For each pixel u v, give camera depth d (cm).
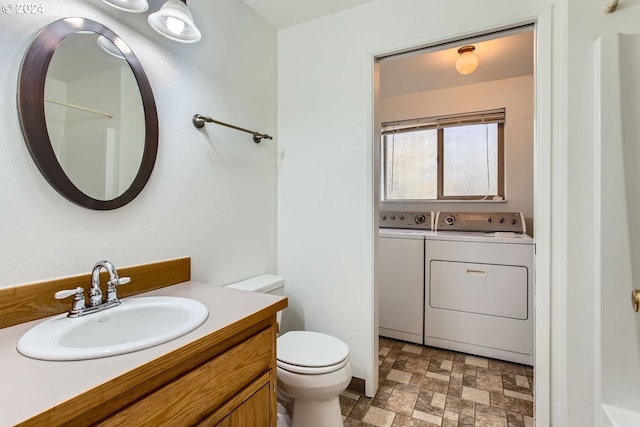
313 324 199
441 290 244
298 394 133
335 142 190
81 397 53
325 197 194
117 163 114
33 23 92
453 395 181
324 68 194
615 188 116
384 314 264
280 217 210
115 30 114
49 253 95
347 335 188
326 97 193
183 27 121
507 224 263
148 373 64
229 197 168
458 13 157
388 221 312
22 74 89
